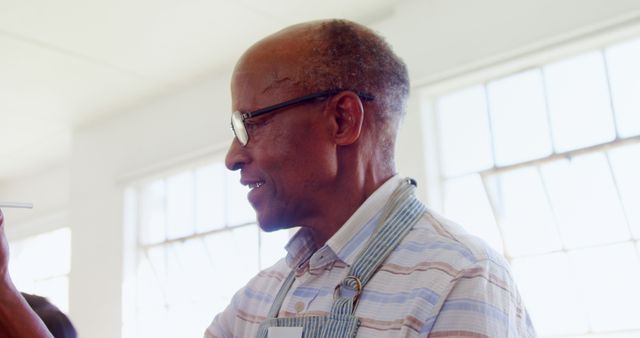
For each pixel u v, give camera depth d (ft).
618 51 10.01
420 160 11.44
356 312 3.04
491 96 11.28
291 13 12.34
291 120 3.37
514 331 2.93
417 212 3.34
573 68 10.44
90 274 16.76
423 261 3.02
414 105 11.67
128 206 16.55
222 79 14.94
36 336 3.94
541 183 10.61
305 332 3.10
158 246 16.17
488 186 11.09
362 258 3.16
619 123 9.91
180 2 11.82
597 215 10.06
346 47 3.44
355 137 3.37
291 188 3.38
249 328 3.67
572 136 10.36
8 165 20.51
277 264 3.90
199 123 15.25
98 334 16.21
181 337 15.31
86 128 17.71
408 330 2.82
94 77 14.75
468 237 3.13
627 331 9.61
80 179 17.60
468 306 2.82
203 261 15.33
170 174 16.16
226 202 15.15
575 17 10.09
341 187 3.39
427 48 11.62
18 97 15.55
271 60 3.45
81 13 12.01
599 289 9.93
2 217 3.87
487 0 11.05
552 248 10.41
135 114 16.65
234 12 12.25
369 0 11.98
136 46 13.41
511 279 3.09
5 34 12.64
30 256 21.07
